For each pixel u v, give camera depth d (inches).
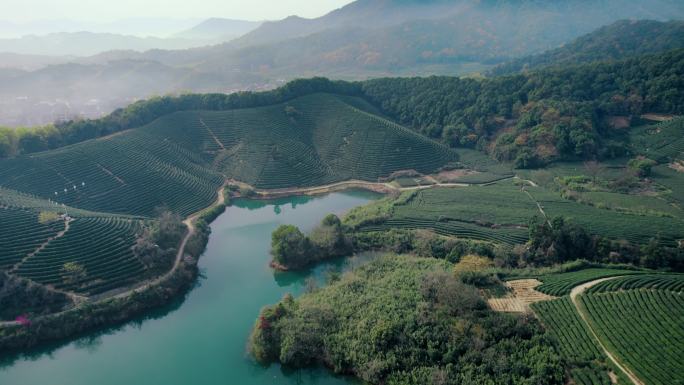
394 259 3806.6
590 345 2519.7
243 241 4503.0
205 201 5211.6
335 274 3666.3
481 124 6820.9
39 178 4680.1
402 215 4566.9
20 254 3412.9
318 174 6053.2
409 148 6373.0
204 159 6181.1
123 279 3501.5
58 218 3853.3
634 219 4151.1
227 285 3750.0
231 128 6633.9
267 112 6904.5
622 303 2829.7
